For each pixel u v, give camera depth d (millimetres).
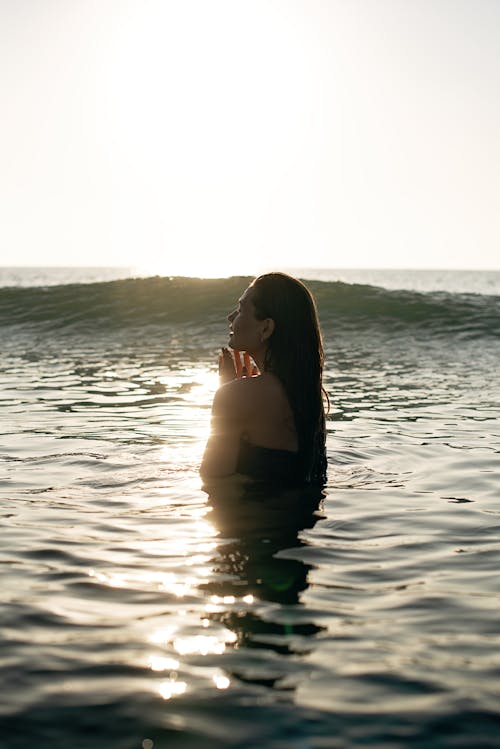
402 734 1569
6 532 2994
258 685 1771
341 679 1799
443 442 5027
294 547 2836
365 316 18750
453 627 2109
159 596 2334
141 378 9398
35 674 1825
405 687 1762
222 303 19969
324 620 2150
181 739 1551
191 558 2691
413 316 18688
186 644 1989
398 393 7914
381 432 5398
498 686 1767
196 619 2152
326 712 1651
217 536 2943
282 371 3650
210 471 3701
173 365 11398
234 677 1808
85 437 5039
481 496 3635
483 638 2035
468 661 1896
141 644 1992
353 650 1956
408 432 5410
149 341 16078
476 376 9906
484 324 17812
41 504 3400
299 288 3686
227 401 3639
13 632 2068
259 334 3676
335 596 2344
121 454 4438
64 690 1749
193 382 8938
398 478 3996
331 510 3338
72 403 6934
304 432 3676
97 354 13414
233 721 1616
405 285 100938
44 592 2371
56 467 4117
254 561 2670
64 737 1561
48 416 6086
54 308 20031
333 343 15844
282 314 3633
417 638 2035
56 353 13570
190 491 3594
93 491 3615
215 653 1937
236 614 2193
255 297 3678
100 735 1566
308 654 1933
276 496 3564
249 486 3656
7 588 2408
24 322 18844
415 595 2359
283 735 1566
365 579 2508
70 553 2742
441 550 2824
